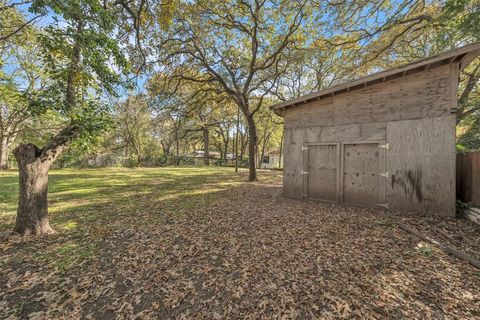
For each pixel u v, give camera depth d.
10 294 2.56
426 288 2.44
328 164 6.80
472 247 3.35
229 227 4.70
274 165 40.56
